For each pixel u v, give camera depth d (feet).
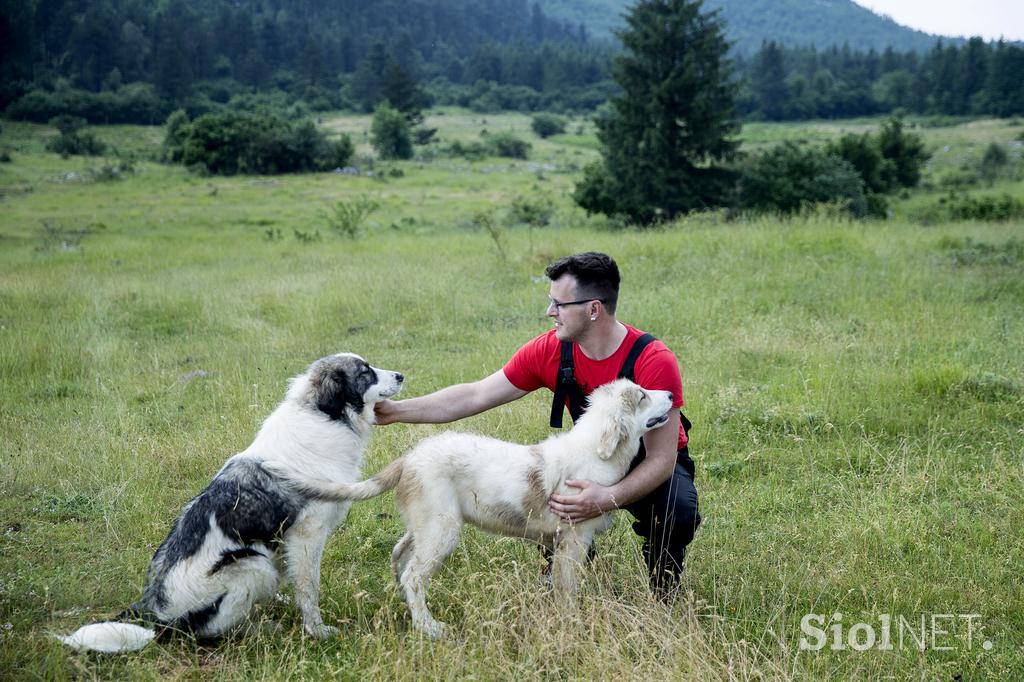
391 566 14.01
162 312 39.17
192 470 20.01
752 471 19.27
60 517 17.63
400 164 229.45
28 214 113.19
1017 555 14.98
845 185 86.17
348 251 63.31
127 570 15.19
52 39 499.92
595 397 12.82
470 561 14.74
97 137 297.33
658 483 12.91
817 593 14.06
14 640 12.70
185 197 142.10
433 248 60.90
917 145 150.10
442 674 11.37
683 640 11.56
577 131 362.74
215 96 464.65
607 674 11.09
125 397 26.18
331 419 13.82
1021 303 33.50
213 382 27.27
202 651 12.69
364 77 452.35
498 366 27.73
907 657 12.24
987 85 405.18
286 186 165.37
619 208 91.97
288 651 12.50
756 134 339.77
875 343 28.09
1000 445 19.77
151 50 488.85
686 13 92.22
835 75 564.71
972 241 49.75
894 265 41.01
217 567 12.34
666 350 13.32
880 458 19.54
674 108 94.58
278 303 39.58
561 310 13.05
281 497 12.99
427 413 14.51
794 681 11.39
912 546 15.49
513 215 94.73
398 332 34.14
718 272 41.04
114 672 12.07
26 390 26.84
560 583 12.85
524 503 13.04
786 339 29.07
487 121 413.59
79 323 35.70
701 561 15.03
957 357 25.50
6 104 380.99
